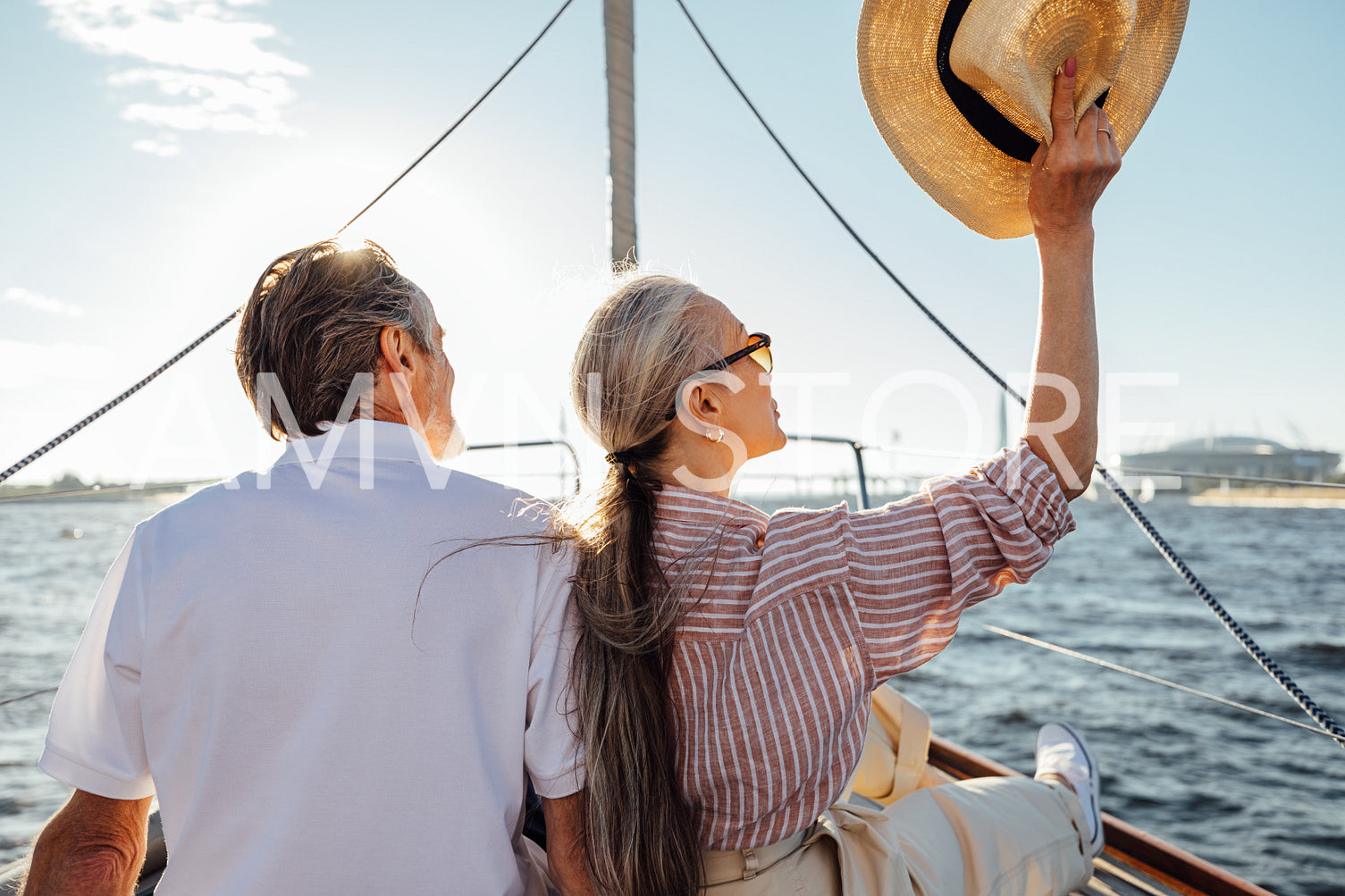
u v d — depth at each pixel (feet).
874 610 2.85
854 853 3.25
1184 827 25.57
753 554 2.97
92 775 2.67
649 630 2.76
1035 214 3.09
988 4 3.04
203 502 2.69
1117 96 3.36
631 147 7.46
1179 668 51.19
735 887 2.91
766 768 2.79
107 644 2.60
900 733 5.08
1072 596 83.61
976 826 3.99
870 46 3.34
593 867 2.74
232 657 2.47
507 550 2.82
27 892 2.71
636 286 3.18
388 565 2.60
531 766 2.82
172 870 2.52
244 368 3.04
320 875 2.43
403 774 2.51
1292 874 21.72
